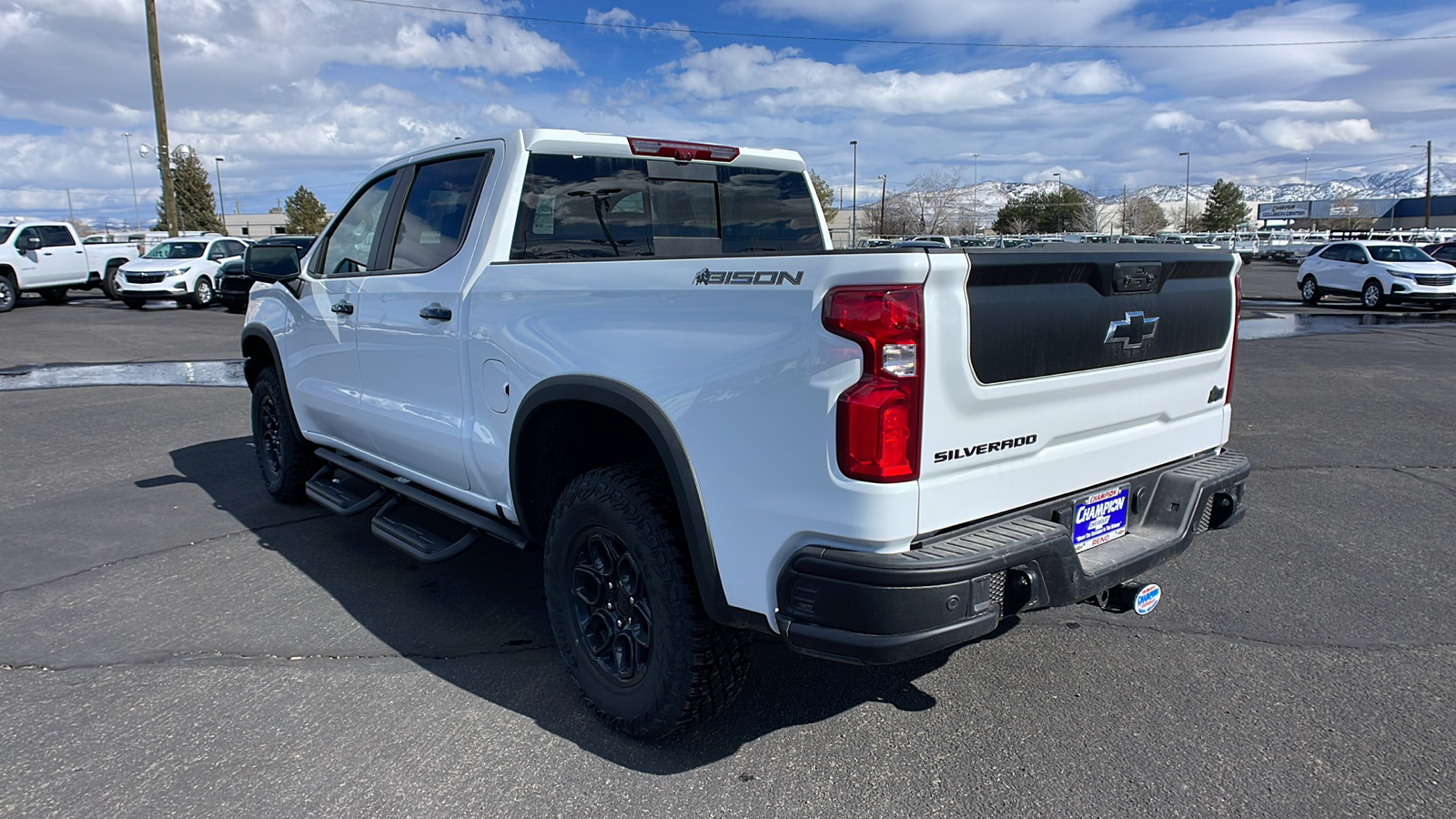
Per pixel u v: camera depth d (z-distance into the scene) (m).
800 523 2.38
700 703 2.80
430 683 3.39
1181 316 3.12
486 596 4.26
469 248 3.61
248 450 7.23
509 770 2.81
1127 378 2.90
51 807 2.62
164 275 20.89
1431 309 21.12
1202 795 2.64
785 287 2.38
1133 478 3.08
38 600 4.18
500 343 3.32
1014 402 2.51
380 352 4.16
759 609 2.51
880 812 2.58
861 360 2.24
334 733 3.03
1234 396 9.32
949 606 2.28
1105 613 3.99
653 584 2.77
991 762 2.83
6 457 6.96
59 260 22.25
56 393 9.80
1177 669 3.45
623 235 3.94
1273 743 2.93
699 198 4.20
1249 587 4.25
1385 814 2.54
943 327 2.28
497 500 3.53
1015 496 2.60
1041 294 2.54
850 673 3.45
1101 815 2.55
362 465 4.70
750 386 2.45
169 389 10.05
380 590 4.33
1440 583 4.27
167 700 3.25
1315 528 5.10
